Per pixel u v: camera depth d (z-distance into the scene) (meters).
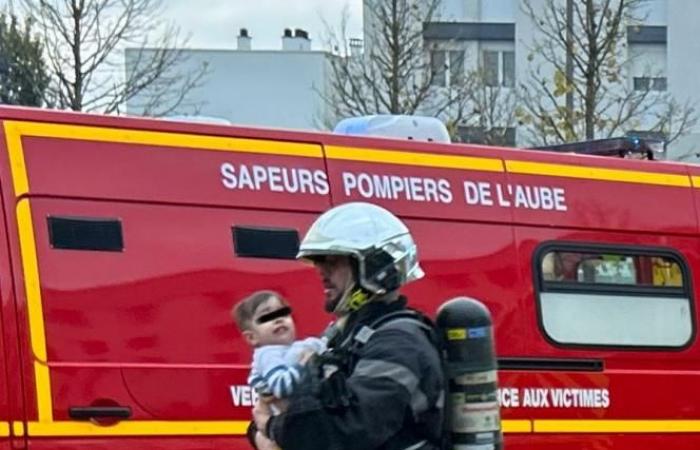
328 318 9.98
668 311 11.88
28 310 8.72
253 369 5.95
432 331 5.91
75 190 9.07
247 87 65.38
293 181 10.05
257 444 5.91
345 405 5.43
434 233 10.66
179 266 9.38
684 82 52.34
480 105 39.22
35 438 8.62
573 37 32.09
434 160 10.80
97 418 8.87
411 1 41.00
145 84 31.53
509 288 10.94
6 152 8.85
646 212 11.93
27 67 29.05
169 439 9.13
